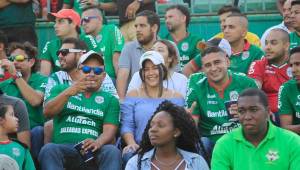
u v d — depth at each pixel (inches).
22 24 472.7
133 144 352.2
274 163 293.9
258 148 295.0
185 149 303.4
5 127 334.3
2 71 379.2
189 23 479.2
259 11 504.4
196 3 507.8
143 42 416.5
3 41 393.7
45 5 506.3
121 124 365.7
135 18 428.8
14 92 381.7
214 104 358.3
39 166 346.9
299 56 357.1
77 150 349.4
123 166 348.5
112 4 501.7
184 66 417.4
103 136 355.6
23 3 472.7
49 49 434.3
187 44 441.1
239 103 295.0
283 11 460.4
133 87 379.9
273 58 388.8
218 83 359.3
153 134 295.6
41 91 389.7
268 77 390.6
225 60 359.3
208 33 498.3
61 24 437.1
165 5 506.9
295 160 292.4
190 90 362.3
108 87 377.4
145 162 299.9
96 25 443.5
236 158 296.7
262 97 294.2
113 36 442.6
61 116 359.3
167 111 298.5
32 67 397.7
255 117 291.9
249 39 452.4
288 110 359.6
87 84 354.6
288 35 390.6
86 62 357.4
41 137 366.9
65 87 366.0
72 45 378.9
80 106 359.9
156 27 418.3
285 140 295.1
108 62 440.8
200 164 299.1
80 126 358.3
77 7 498.6
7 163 322.7
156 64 365.4
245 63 413.7
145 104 364.5
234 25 414.0
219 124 357.1
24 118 357.1
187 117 299.4
